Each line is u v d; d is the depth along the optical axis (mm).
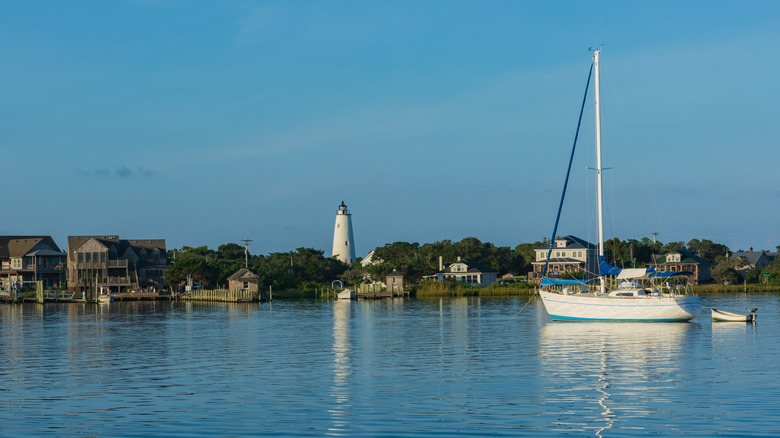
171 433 23469
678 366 35594
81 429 24094
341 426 24094
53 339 51875
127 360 39906
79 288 125438
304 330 57875
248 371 35469
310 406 27047
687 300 58656
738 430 23109
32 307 98125
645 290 61469
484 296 119188
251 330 58312
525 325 59656
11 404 27922
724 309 77688
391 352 42375
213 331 57656
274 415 25688
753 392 28828
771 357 38562
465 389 30047
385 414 25688
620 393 28891
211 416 25609
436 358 39438
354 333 54781
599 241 62625
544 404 27047
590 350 41969
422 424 24297
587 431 23375
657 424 24016
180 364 38125
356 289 121188
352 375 33938
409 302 104125
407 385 31125
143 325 64562
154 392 30094
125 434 23438
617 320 59750
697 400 27438
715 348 42469
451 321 65750
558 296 61781
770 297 104750
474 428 23750
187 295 117125
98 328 61469
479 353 41312
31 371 36094
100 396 29328
